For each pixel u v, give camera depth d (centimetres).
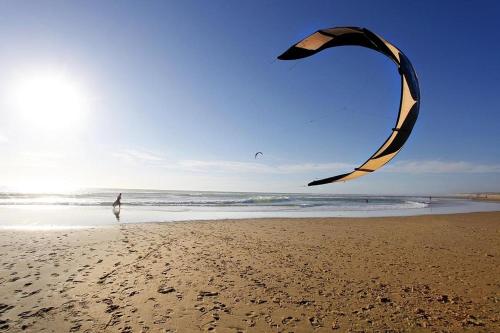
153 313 497
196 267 745
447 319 491
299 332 445
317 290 615
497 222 1894
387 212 2820
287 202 4525
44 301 537
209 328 452
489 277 712
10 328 445
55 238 1071
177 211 2462
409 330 455
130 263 767
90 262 771
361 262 835
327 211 2867
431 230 1480
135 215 2033
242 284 638
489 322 481
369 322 479
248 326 461
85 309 508
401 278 700
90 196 4800
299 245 1044
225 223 1595
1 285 608
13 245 952
